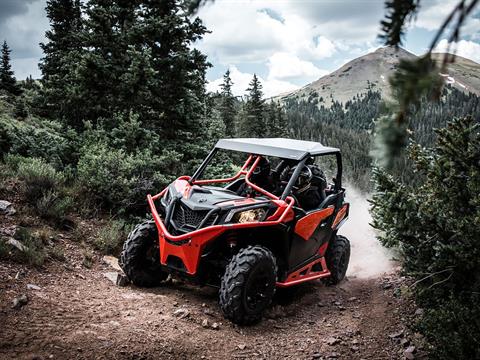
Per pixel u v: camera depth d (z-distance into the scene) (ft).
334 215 19.66
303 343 13.52
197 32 31.35
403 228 12.64
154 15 30.89
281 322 15.19
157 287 16.80
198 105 32.73
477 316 10.91
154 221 17.01
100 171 23.52
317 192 18.92
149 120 31.53
